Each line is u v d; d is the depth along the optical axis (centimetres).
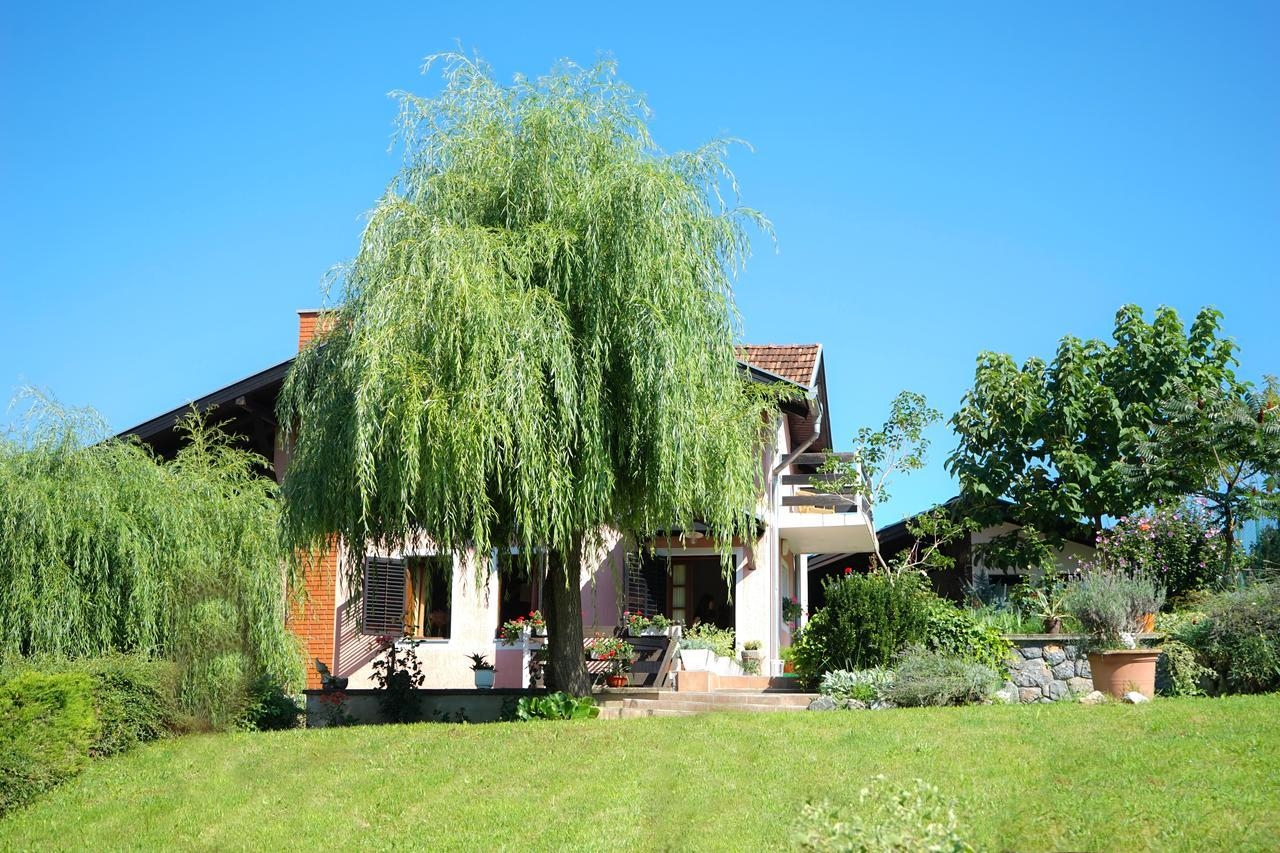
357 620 2100
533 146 1579
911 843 761
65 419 1681
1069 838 903
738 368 1802
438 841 1082
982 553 2614
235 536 1761
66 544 1602
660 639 2052
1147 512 2227
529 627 2172
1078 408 2580
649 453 1530
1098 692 1541
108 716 1475
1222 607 1579
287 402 1627
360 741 1472
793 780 1156
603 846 1024
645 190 1511
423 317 1445
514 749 1373
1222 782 998
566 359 1452
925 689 1588
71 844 1168
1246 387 2572
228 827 1178
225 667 1633
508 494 1486
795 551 2969
